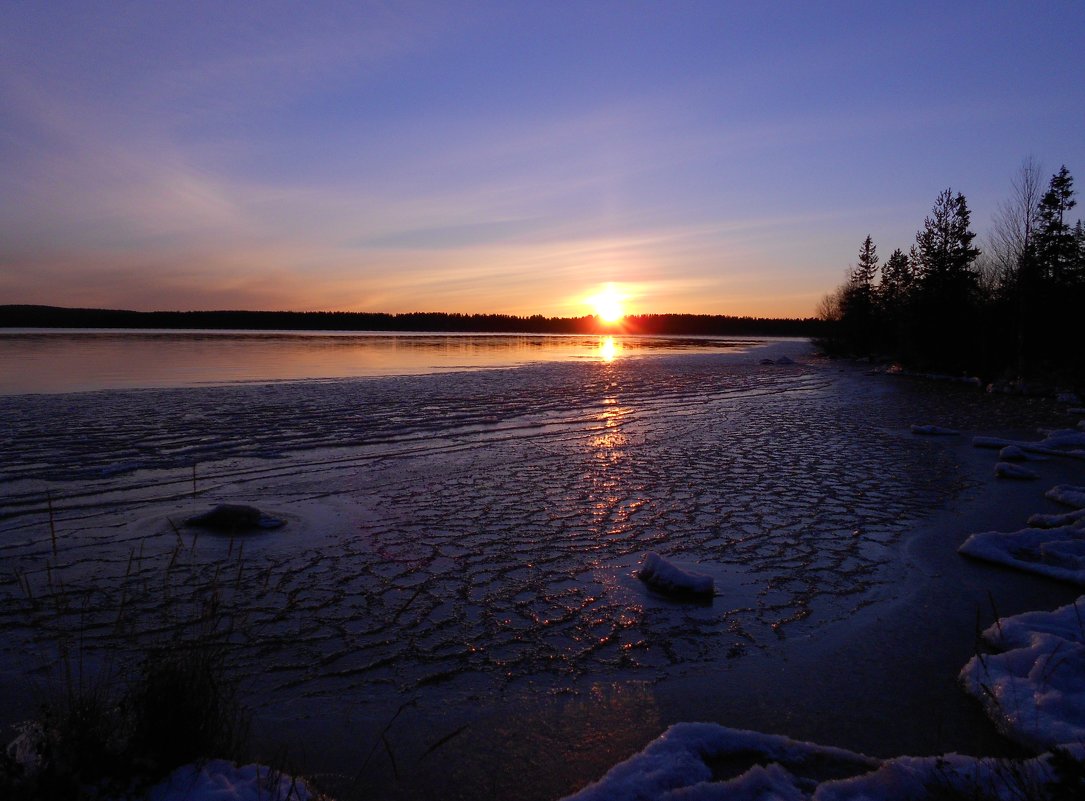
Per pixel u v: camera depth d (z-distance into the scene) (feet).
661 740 13.00
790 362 151.12
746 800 11.30
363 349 164.86
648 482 36.01
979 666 16.03
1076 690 14.47
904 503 32.53
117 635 17.56
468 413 60.23
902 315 138.00
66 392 67.67
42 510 28.89
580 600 20.79
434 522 28.40
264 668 16.33
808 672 16.57
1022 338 104.63
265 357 127.24
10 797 10.14
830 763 12.75
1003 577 23.02
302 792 11.16
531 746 13.57
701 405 71.05
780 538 26.99
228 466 37.93
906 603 20.80
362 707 14.80
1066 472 40.01
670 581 21.45
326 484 34.45
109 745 11.33
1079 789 9.95
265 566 23.00
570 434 51.01
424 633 18.40
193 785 10.91
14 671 15.64
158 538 25.58
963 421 62.49
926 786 11.45
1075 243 113.29
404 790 12.16
